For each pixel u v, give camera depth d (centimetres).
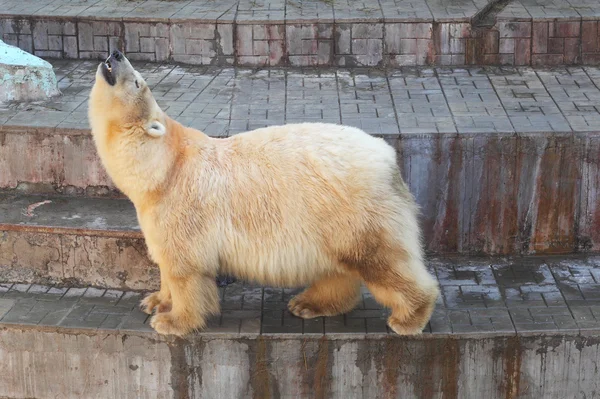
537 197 648
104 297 604
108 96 488
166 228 509
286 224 500
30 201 663
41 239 614
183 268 516
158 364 557
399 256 507
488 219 655
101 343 557
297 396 558
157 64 863
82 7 902
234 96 760
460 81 793
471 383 554
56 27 870
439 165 646
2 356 573
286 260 506
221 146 521
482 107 712
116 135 496
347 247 501
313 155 503
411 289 516
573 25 826
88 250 611
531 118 676
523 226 655
